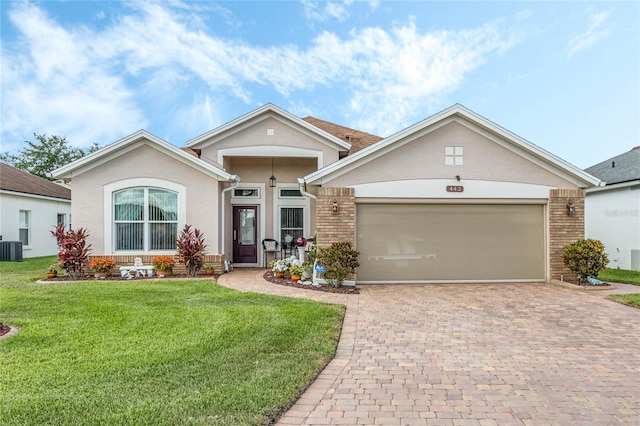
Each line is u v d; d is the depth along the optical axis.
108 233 13.72
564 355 5.93
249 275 13.84
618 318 8.05
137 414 3.87
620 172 16.94
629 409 4.25
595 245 11.62
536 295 10.45
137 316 7.59
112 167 13.82
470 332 7.09
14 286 11.14
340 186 12.27
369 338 6.75
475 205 12.70
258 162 17.38
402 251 12.55
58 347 5.80
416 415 4.10
